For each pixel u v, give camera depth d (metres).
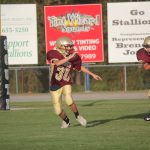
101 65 66.31
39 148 25.58
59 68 31.00
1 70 44.03
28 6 67.81
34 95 64.81
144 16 67.69
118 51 67.88
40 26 73.25
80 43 67.81
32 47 68.06
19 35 67.88
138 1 74.69
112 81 70.06
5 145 26.50
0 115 39.69
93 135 28.89
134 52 67.88
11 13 67.75
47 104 50.12
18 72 69.19
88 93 65.94
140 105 46.06
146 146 25.53
